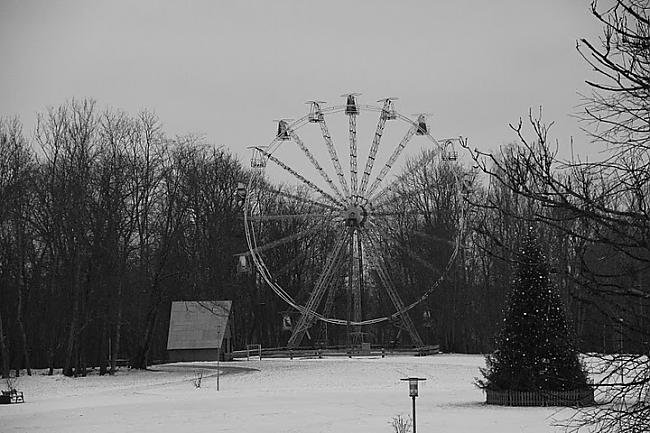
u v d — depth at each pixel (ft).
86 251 188.65
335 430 81.76
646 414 27.81
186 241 255.91
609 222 26.35
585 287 26.78
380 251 237.66
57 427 90.53
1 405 122.83
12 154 198.18
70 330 190.90
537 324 100.12
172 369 202.49
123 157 197.26
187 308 244.42
